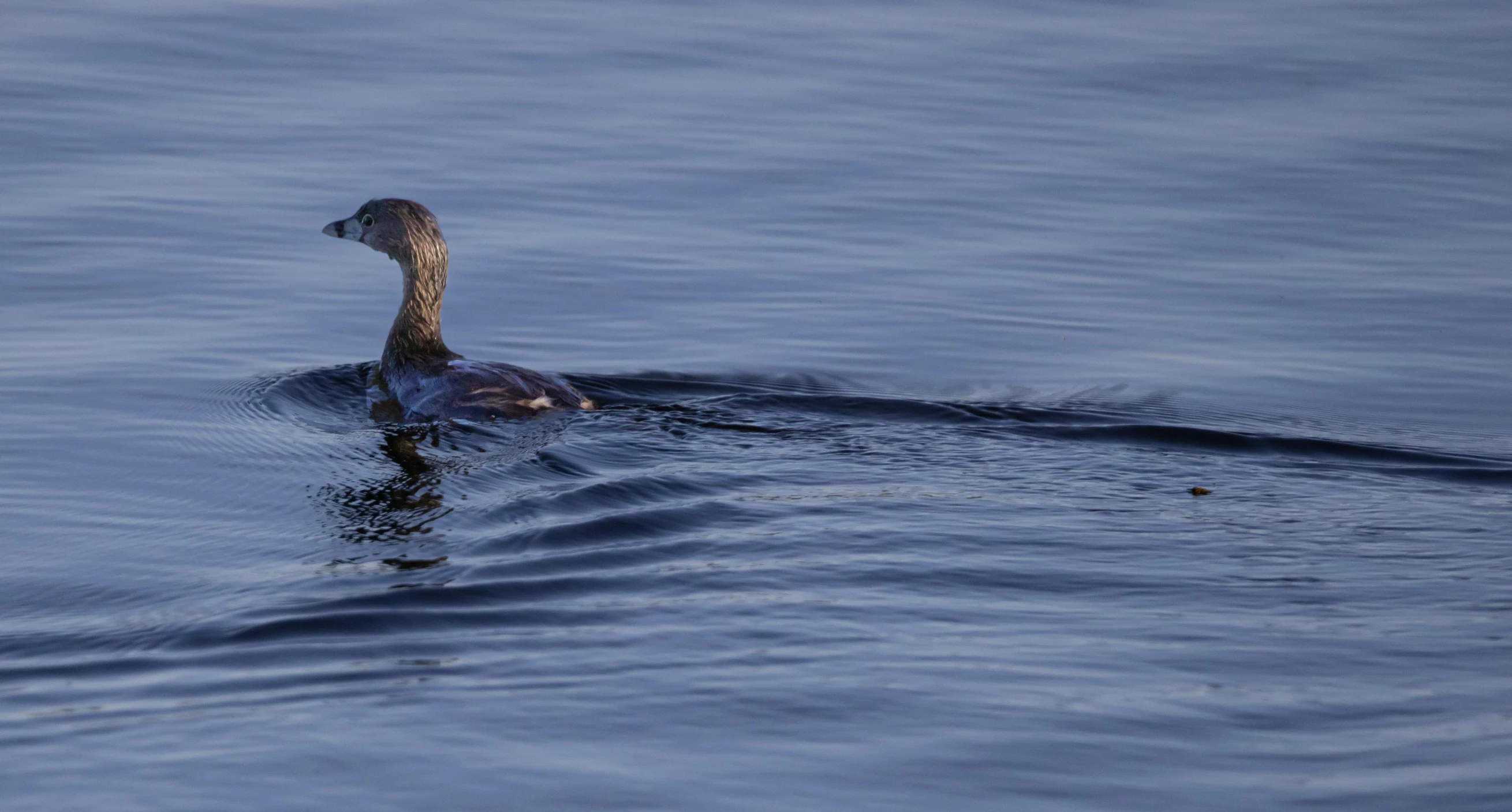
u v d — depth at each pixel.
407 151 22.45
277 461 13.23
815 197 21.38
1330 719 8.34
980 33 28.98
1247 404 15.32
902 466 13.22
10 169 20.92
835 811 7.38
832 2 30.77
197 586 10.53
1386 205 21.38
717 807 7.41
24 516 11.88
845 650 9.30
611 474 12.84
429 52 26.86
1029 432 14.31
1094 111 25.12
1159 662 9.14
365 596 10.20
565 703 8.52
